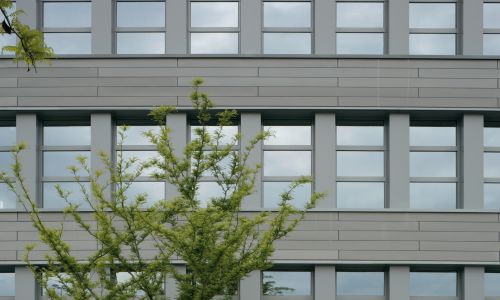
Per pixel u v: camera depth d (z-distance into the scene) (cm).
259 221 1419
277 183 2070
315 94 2030
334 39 2066
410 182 2083
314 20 2089
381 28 2119
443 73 2041
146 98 2030
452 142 2109
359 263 1973
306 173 2077
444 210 1995
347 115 2075
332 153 2034
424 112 2052
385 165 2078
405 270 1988
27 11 2075
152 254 1952
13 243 1988
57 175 2078
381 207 2067
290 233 1980
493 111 2039
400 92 2033
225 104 2025
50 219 1994
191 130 2086
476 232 1992
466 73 2045
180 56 2038
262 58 2041
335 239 1980
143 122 2103
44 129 2108
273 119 2100
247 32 2061
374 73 2038
